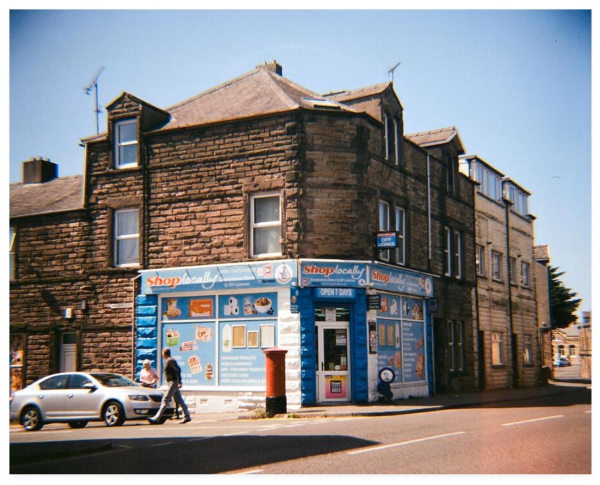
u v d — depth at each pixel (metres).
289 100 20.45
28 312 23.02
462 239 28.77
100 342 21.73
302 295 19.09
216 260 20.30
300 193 19.39
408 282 22.39
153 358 20.80
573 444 11.12
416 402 20.50
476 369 29.02
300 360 18.81
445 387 25.31
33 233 23.31
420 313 23.75
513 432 12.70
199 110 22.19
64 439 12.74
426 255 24.69
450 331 27.22
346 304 19.77
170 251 21.00
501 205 34.81
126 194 21.91
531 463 9.39
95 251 22.28
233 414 18.61
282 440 11.54
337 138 19.94
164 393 16.58
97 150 22.59
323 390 19.28
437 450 10.34
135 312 21.27
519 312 36.34
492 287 32.53
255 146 20.09
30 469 9.55
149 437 12.65
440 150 27.03
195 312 20.55
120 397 15.71
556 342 88.38
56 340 22.58
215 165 20.62
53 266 22.84
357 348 19.45
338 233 19.58
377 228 20.80
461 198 28.77
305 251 19.25
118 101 22.38
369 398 19.47
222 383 19.89
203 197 20.70
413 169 24.16
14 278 23.39
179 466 9.34
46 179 27.64
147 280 21.05
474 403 21.31
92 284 22.11
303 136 19.64
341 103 22.38
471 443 11.11
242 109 20.98
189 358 20.42
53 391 16.36
